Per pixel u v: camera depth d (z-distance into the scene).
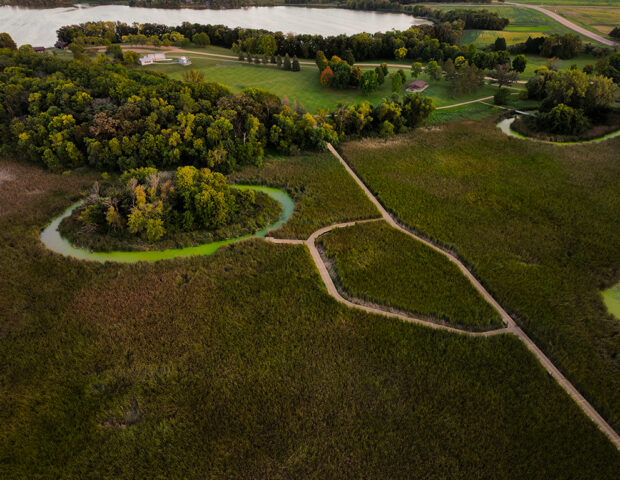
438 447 39.97
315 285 59.25
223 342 50.50
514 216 73.44
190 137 87.94
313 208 76.62
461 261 64.38
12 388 44.84
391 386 45.62
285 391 45.03
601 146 97.88
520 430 41.41
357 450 39.59
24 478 37.34
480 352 49.34
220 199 70.25
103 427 41.44
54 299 55.94
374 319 53.88
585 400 44.66
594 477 37.91
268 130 98.19
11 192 78.31
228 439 40.53
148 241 67.62
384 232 70.31
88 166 87.75
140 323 52.75
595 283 58.75
